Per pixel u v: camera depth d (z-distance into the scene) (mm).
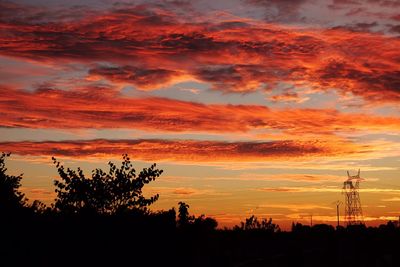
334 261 53188
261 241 78688
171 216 23500
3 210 22406
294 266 51344
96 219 20938
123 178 21531
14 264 21203
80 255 20844
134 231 21219
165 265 22578
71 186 21266
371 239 65438
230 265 45000
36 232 21656
